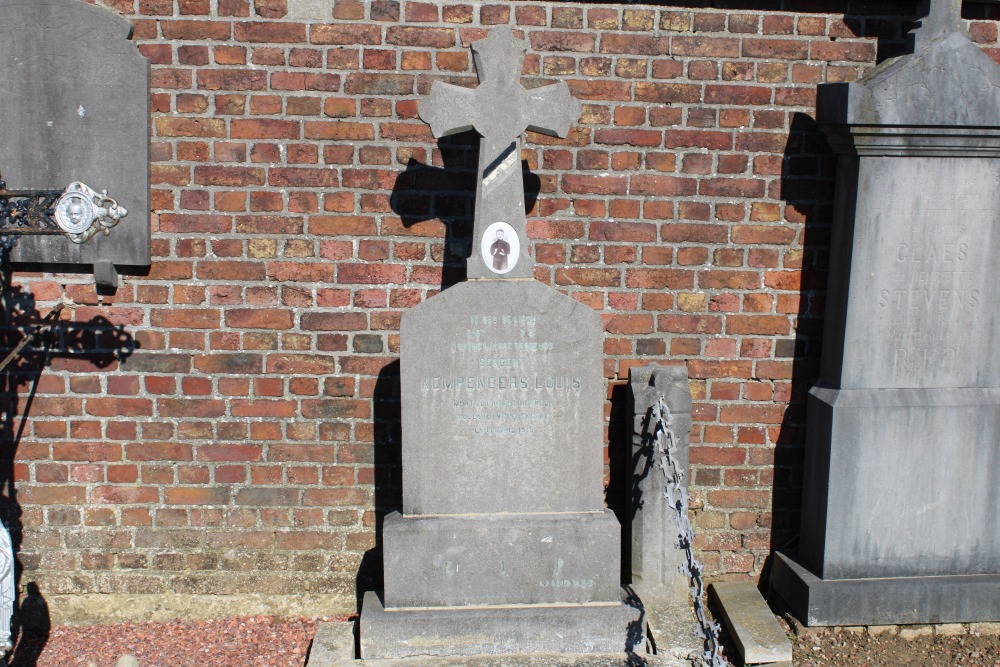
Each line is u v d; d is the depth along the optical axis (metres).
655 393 4.43
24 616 4.73
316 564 4.78
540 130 4.15
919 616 4.51
